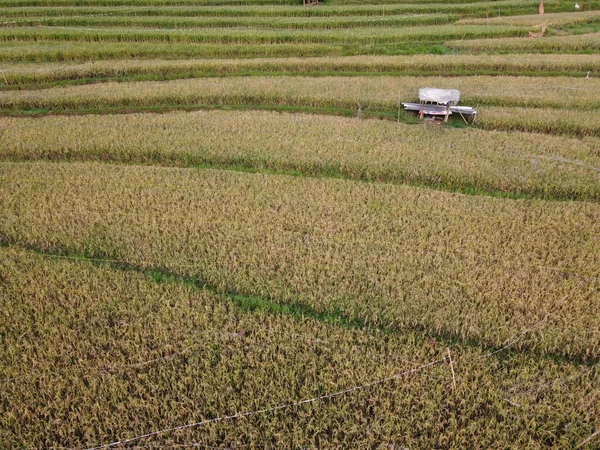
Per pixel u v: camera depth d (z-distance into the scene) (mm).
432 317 9516
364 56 26672
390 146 16359
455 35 30031
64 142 16750
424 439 7422
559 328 9188
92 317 9516
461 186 14656
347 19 33750
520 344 9070
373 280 10398
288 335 9133
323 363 8625
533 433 7562
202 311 9719
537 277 10469
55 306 9844
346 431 7496
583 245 11484
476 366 8539
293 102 20703
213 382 8273
